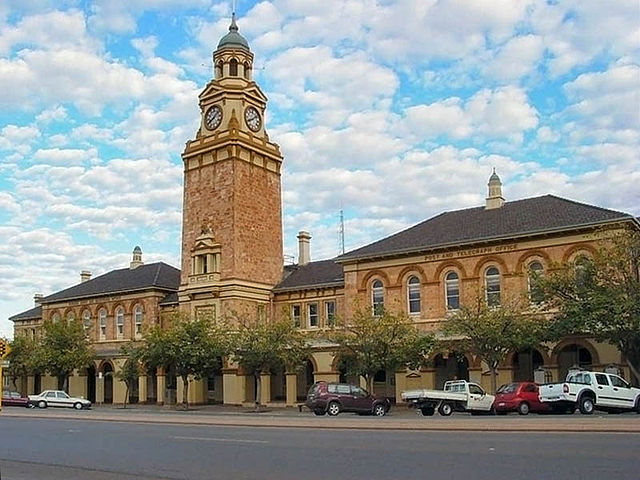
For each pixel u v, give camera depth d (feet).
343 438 67.56
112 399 221.87
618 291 115.75
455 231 161.68
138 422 103.76
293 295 196.54
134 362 188.14
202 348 169.07
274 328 160.15
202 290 196.95
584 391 102.89
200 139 206.69
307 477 44.83
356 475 44.78
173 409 170.71
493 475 42.68
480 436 64.39
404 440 63.21
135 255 250.98
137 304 223.30
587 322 116.26
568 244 141.49
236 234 194.70
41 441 74.13
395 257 164.55
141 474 48.44
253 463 52.06
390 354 139.13
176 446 65.21
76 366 215.72
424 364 146.51
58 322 220.84
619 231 127.65
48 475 48.52
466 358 149.38
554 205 154.81
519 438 61.36
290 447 61.16
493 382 130.72
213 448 62.54
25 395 238.07
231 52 209.97
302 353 162.20
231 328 178.29
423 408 113.80
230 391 187.11
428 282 158.92
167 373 205.46
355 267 170.40
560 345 136.05
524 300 139.03
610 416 92.63
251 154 203.82
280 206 211.61
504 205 166.71
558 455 49.57
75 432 85.20
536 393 111.55
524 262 146.61
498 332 127.95
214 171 202.18
